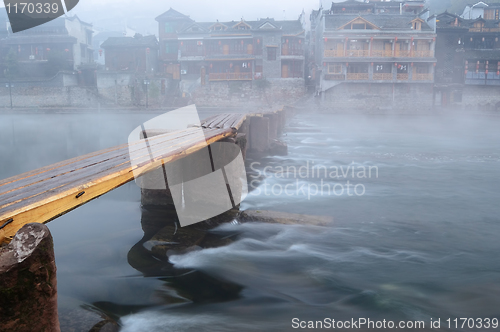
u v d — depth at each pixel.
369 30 50.09
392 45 51.25
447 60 54.00
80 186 3.07
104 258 5.21
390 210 8.42
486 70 53.34
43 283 2.10
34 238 2.09
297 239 6.34
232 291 4.53
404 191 10.37
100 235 6.13
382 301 4.36
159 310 4.06
